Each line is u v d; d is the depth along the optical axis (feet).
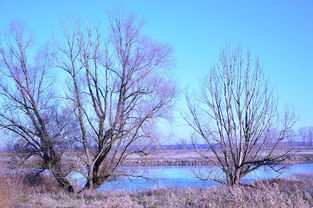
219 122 60.90
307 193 44.70
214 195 41.96
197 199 44.24
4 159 71.00
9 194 43.04
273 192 36.06
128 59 71.61
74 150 73.05
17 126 70.85
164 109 71.82
